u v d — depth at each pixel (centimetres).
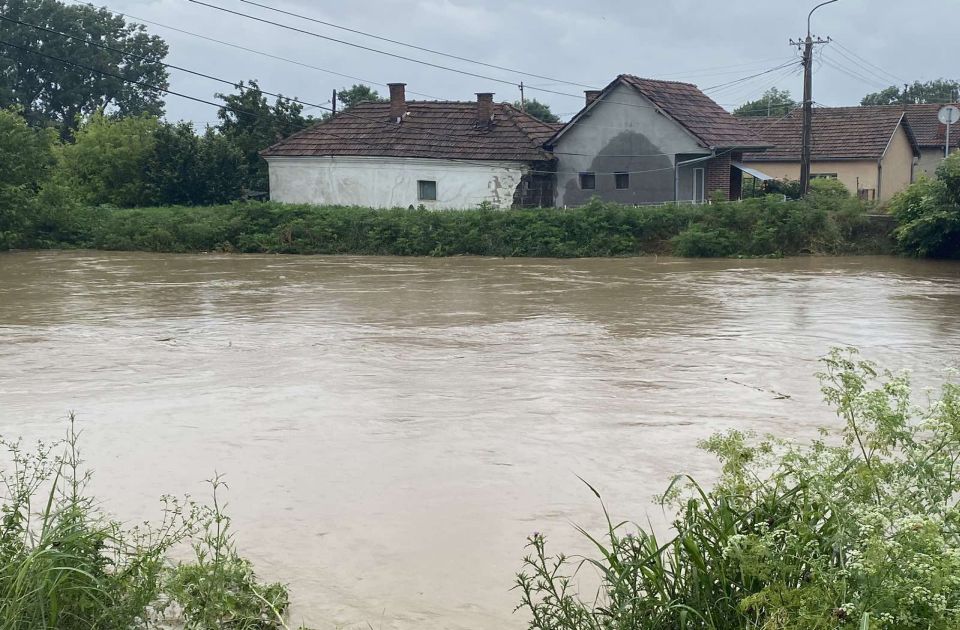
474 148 4081
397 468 806
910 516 379
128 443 884
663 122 3925
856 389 471
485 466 810
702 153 3872
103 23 7438
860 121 4956
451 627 520
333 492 745
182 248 3584
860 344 1426
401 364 1266
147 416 986
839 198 3438
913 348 1391
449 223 3431
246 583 526
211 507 709
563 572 589
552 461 823
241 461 827
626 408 1013
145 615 488
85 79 7319
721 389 1107
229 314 1786
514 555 618
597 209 3359
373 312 1800
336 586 574
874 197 4738
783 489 468
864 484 421
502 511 700
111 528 530
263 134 4859
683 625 407
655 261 3053
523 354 1336
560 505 711
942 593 363
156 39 7669
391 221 3484
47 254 3472
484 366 1249
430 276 2573
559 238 3319
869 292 2127
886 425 440
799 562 413
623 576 451
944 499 423
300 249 3519
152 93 7706
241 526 673
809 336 1498
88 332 1565
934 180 3117
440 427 940
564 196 4144
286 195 4400
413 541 644
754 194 4297
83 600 461
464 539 646
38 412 1004
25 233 3700
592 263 2997
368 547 634
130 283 2406
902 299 1991
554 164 4141
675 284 2314
